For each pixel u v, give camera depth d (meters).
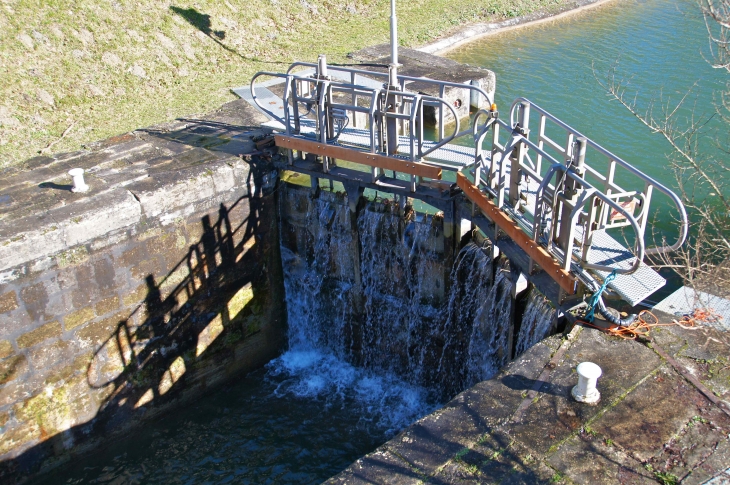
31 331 8.96
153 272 9.90
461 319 10.05
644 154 13.34
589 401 5.75
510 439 5.49
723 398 5.73
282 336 12.28
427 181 9.59
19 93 13.60
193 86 15.05
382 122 9.23
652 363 6.12
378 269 10.90
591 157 13.46
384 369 11.64
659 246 10.52
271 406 11.04
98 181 9.94
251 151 10.82
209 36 17.09
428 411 10.74
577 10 22.91
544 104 15.71
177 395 10.90
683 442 5.37
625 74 16.89
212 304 10.86
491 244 9.02
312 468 9.66
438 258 9.95
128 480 9.68
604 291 6.66
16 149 12.48
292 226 11.48
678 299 6.92
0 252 8.39
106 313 9.61
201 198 10.10
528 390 5.94
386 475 5.27
